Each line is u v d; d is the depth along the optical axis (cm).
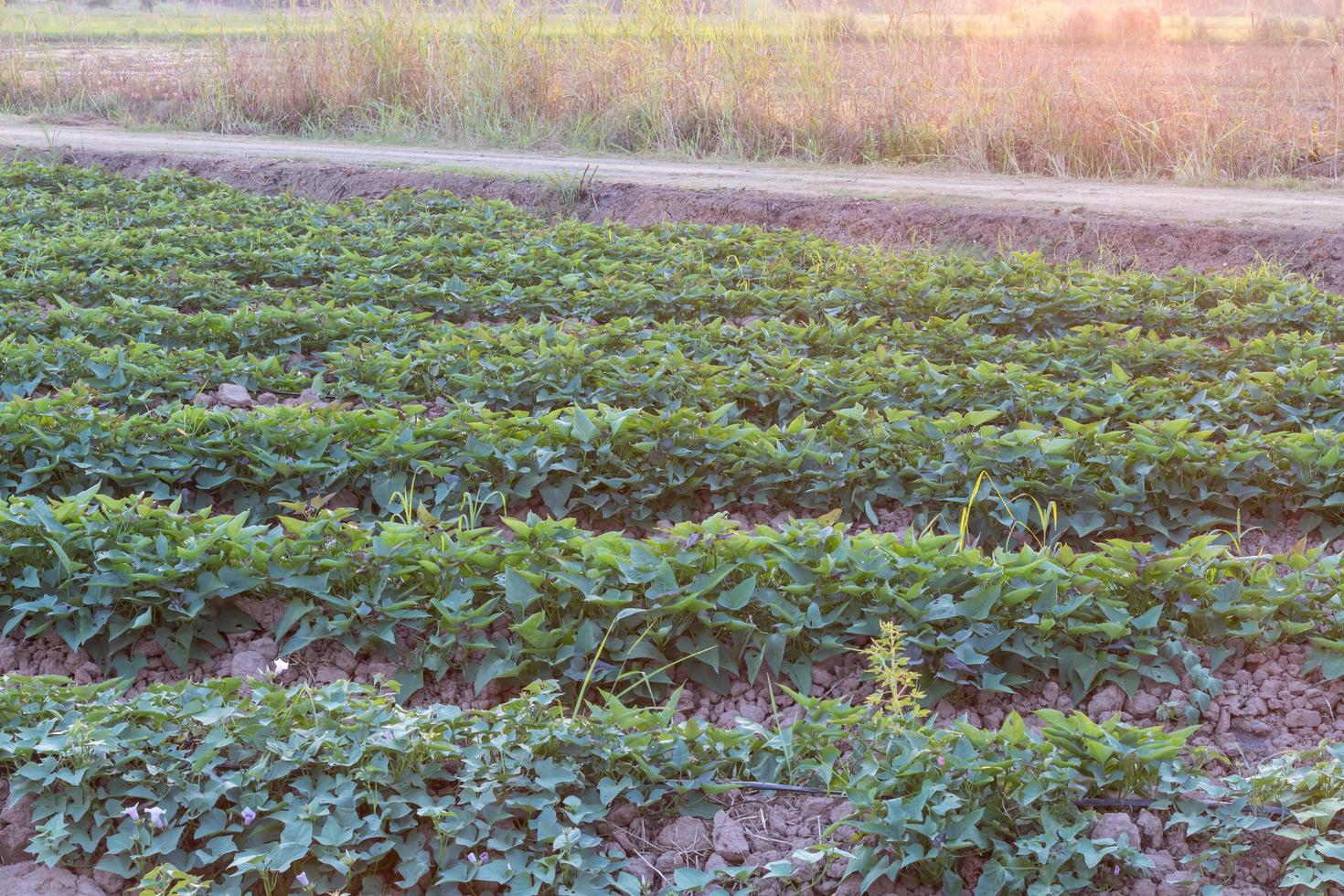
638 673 471
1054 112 1478
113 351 745
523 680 484
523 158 1574
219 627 508
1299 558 511
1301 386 721
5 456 624
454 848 380
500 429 638
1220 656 492
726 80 1622
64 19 3031
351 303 950
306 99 1891
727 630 494
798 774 415
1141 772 398
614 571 486
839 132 1560
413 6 1841
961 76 1563
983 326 912
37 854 387
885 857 375
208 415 642
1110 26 2322
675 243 1117
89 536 507
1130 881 378
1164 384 742
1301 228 1117
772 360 762
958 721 405
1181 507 623
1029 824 387
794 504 638
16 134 1778
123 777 390
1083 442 630
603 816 392
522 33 1748
